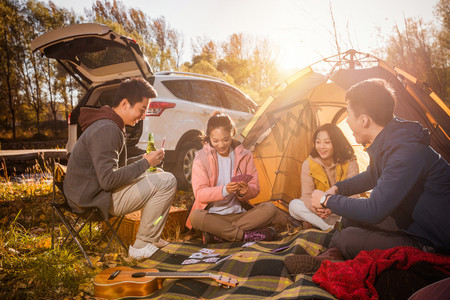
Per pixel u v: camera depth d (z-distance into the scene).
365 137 2.30
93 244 3.34
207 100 6.15
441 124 3.44
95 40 4.08
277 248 2.91
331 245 2.60
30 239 3.39
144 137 5.04
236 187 3.04
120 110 2.97
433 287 1.75
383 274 1.97
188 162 5.85
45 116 24.61
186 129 5.54
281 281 2.26
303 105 4.19
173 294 2.22
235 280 2.29
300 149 4.23
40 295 2.36
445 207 2.03
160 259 2.90
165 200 3.04
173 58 23.53
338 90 4.16
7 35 21.30
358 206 2.14
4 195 5.57
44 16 21.66
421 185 2.06
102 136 2.77
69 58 4.57
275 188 4.08
